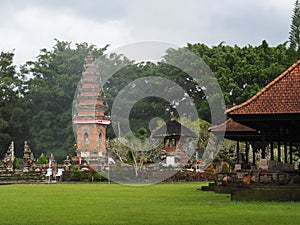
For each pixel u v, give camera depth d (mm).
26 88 93938
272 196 25562
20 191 36781
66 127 84438
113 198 29781
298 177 26156
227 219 19297
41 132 85062
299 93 26266
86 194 33219
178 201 27078
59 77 86375
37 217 20672
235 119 26094
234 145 58500
